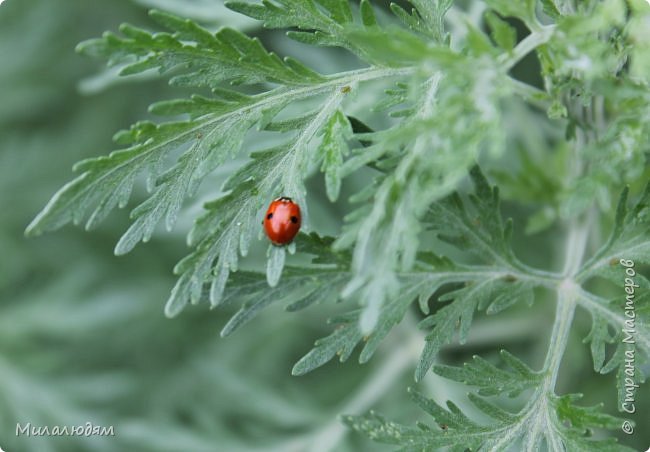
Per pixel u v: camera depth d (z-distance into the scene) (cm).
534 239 26
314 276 20
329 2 19
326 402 27
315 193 27
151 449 26
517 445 22
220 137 19
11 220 30
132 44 19
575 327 25
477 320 26
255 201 19
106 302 29
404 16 19
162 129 19
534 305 26
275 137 23
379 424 20
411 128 18
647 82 19
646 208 20
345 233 18
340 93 20
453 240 20
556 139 25
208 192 23
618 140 19
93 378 28
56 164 30
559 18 19
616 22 18
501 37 18
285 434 26
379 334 20
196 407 26
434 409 20
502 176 23
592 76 18
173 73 27
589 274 20
